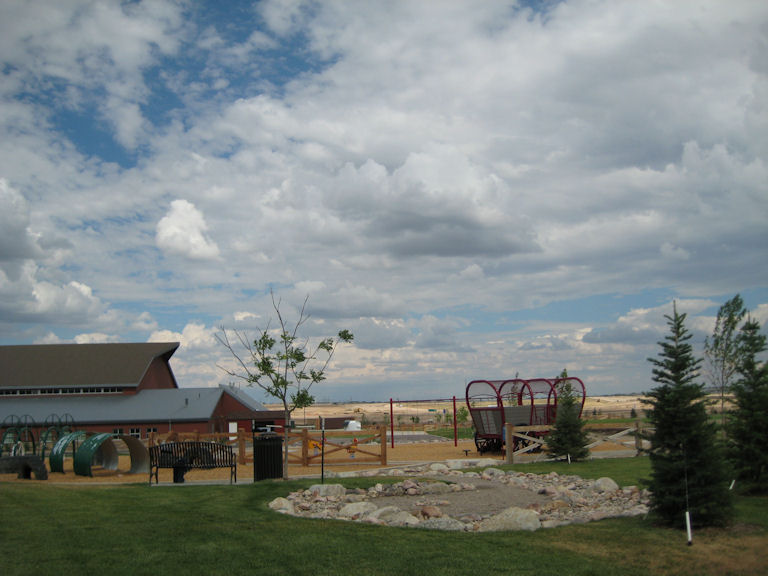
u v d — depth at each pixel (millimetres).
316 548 9820
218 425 48125
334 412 121500
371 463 24828
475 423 29438
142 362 52438
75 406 47969
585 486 16812
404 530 11172
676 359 11555
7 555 9094
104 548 9586
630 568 9102
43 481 20656
